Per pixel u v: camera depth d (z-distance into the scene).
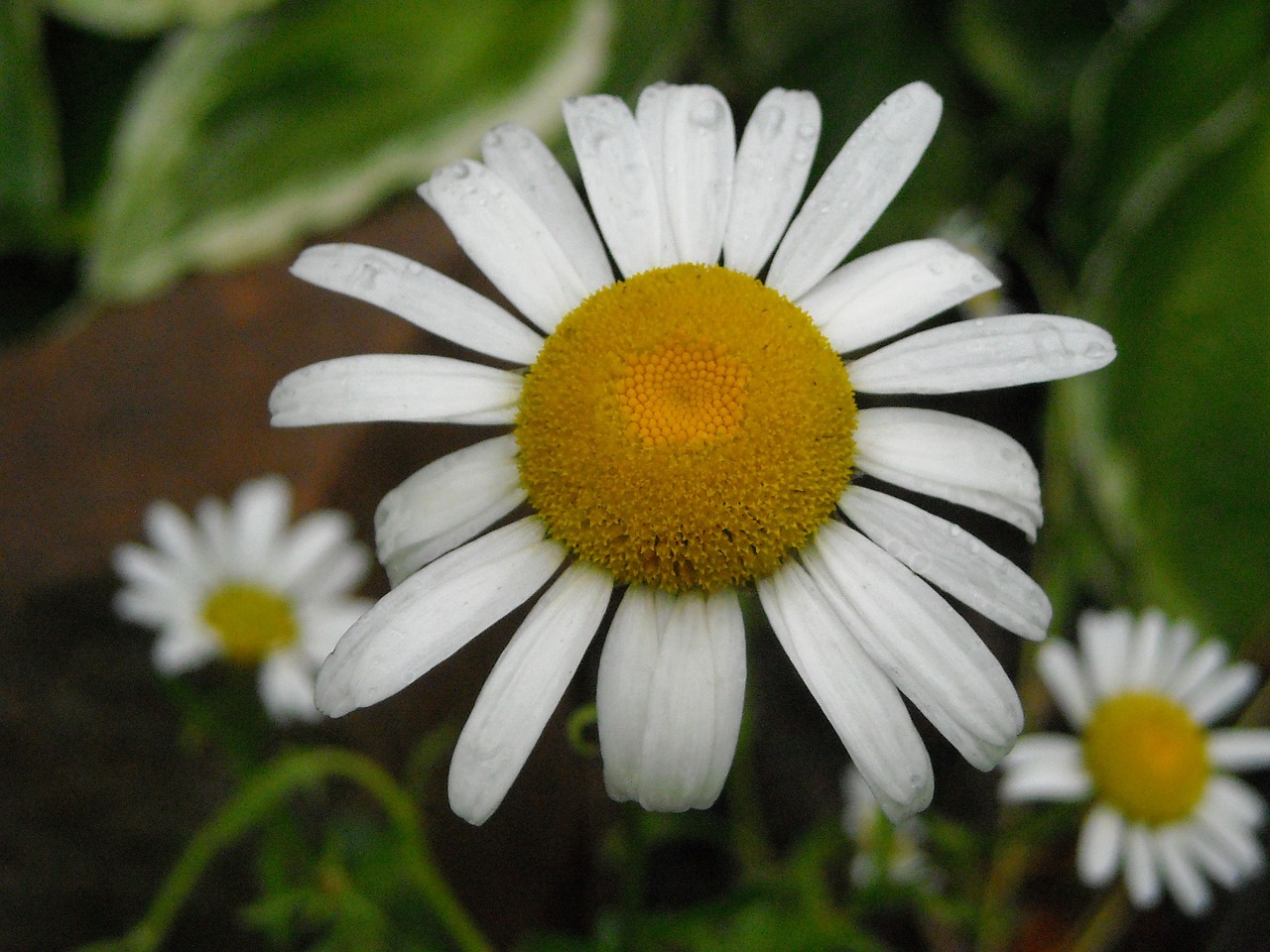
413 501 0.08
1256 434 0.15
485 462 0.08
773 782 0.16
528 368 0.08
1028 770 0.13
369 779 0.11
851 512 0.08
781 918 0.11
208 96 0.16
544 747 0.15
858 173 0.08
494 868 0.14
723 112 0.09
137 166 0.16
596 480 0.08
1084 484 0.16
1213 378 0.15
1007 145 0.17
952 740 0.07
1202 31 0.15
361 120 0.16
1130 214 0.15
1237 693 0.13
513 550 0.08
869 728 0.07
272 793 0.11
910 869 0.13
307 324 0.15
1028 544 0.16
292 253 0.16
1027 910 0.16
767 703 0.16
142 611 0.13
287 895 0.11
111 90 0.18
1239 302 0.15
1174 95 0.16
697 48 0.17
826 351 0.08
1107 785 0.13
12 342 0.18
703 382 0.08
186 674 0.13
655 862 0.16
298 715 0.13
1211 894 0.15
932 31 0.17
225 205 0.16
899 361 0.08
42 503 0.14
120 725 0.14
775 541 0.08
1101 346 0.08
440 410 0.08
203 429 0.14
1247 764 0.13
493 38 0.16
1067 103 0.17
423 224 0.15
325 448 0.14
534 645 0.08
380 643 0.08
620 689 0.07
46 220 0.17
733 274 0.08
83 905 0.14
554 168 0.09
